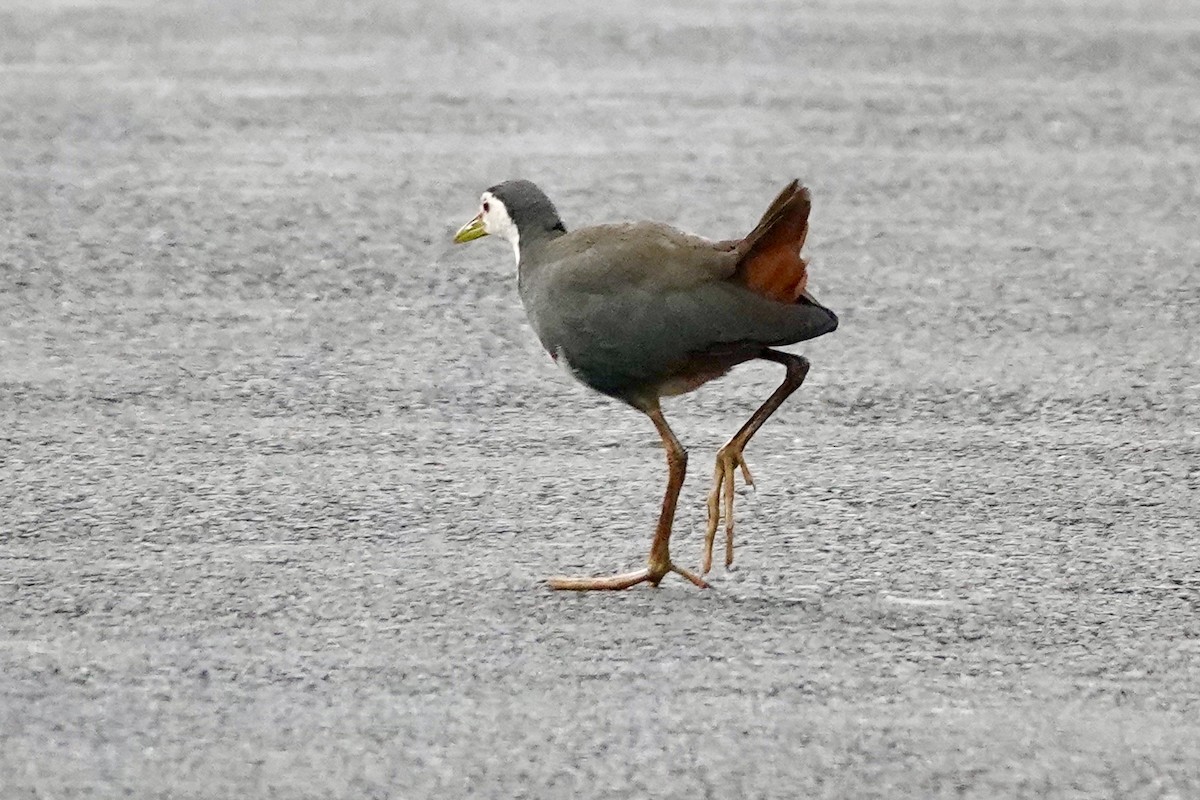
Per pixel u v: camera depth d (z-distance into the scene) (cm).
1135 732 834
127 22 2562
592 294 960
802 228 911
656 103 2138
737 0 2780
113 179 1819
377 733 821
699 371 966
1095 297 1521
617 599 968
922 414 1262
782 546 1043
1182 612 960
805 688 870
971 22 2636
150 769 788
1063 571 1010
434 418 1242
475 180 1830
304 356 1359
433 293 1516
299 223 1692
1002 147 1988
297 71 2275
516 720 834
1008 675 888
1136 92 2239
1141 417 1260
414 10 2670
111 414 1236
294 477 1134
